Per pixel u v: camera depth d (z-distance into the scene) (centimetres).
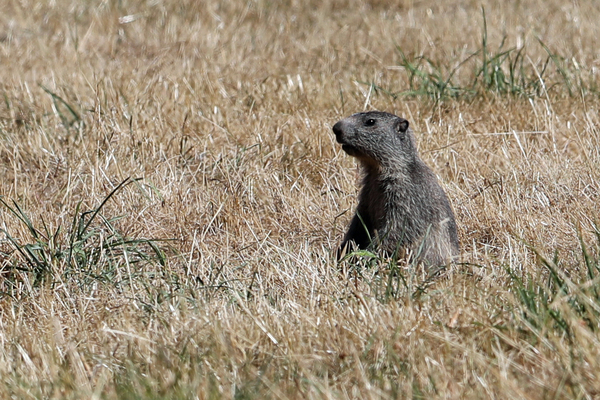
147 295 900
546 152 1291
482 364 662
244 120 1420
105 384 682
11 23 2122
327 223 1125
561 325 712
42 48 1875
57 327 807
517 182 1170
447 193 1164
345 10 2219
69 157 1294
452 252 1015
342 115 1409
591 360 641
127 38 2003
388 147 1018
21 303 914
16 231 1061
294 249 1045
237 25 2086
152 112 1427
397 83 1595
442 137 1328
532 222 1051
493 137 1328
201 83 1572
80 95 1516
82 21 2153
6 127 1412
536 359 676
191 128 1377
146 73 1672
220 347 729
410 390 640
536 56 1717
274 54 1833
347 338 748
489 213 1090
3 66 1780
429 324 764
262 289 880
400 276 890
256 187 1205
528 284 802
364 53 1808
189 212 1141
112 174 1235
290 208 1144
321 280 909
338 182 1227
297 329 772
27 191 1188
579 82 1552
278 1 2267
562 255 967
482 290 824
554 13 2058
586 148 1245
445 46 1820
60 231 1064
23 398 662
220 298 885
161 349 726
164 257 993
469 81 1609
